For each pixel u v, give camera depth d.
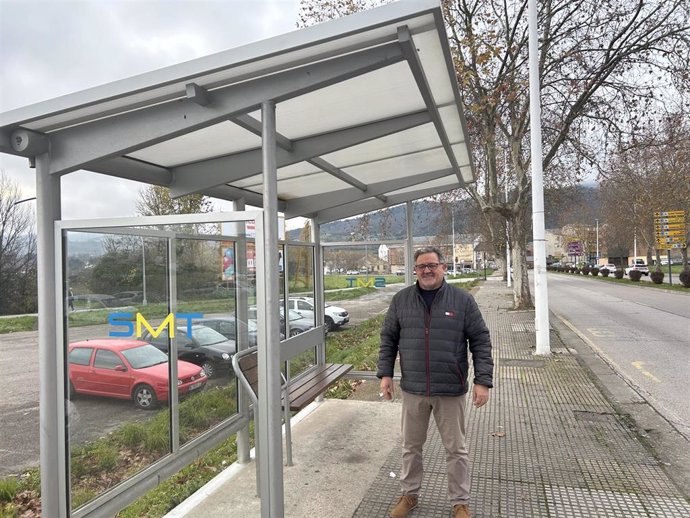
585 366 7.52
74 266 2.57
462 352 2.89
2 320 21.89
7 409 7.95
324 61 2.23
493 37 13.16
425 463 3.74
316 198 5.41
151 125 2.39
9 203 24.52
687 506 3.03
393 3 1.88
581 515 2.93
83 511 2.54
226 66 2.06
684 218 27.06
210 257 3.50
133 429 2.90
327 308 6.33
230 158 3.60
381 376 3.07
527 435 4.35
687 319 13.50
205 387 3.48
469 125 14.23
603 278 43.09
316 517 2.98
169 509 3.61
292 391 4.33
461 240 58.06
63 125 2.41
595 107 14.18
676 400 5.65
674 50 13.02
